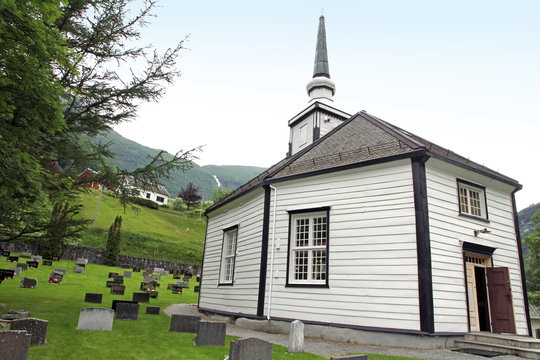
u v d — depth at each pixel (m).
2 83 7.40
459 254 11.41
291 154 23.14
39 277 23.22
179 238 54.75
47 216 10.52
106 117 12.55
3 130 7.80
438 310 10.23
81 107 12.32
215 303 16.41
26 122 8.45
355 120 16.08
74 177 11.60
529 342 9.38
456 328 10.52
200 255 49.16
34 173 8.60
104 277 27.94
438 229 11.04
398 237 10.82
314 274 12.24
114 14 12.13
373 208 11.49
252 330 12.41
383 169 11.70
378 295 10.63
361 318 10.68
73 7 11.31
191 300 22.34
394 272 10.59
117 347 7.47
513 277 13.23
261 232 13.88
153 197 77.00
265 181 14.02
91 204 56.56
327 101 23.11
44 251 33.22
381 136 13.27
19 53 7.41
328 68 24.50
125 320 11.34
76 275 26.69
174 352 7.41
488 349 9.75
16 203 9.12
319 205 12.56
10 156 7.61
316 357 8.02
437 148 13.05
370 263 11.04
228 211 17.77
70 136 11.57
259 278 13.27
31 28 7.16
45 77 7.60
